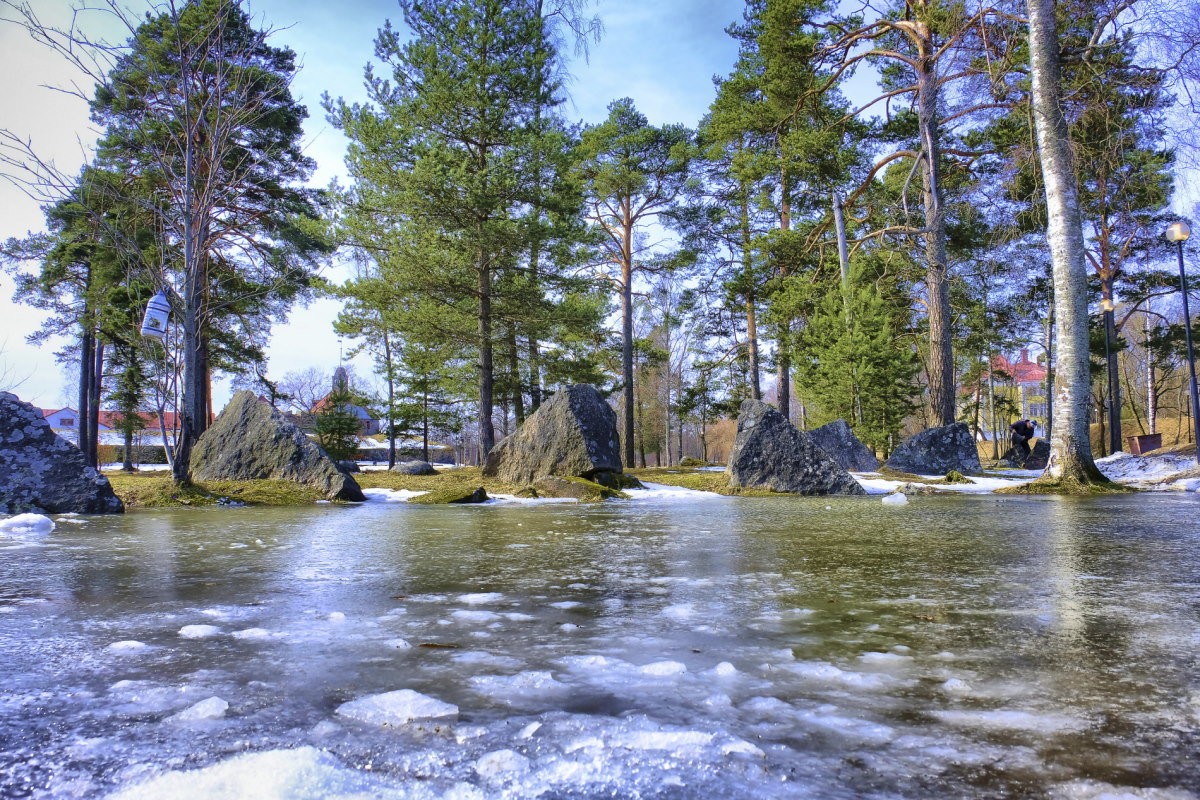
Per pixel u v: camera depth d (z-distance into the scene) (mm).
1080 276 8938
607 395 27156
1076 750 904
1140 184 13883
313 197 19531
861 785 794
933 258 16781
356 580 2428
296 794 750
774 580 2387
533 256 17281
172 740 934
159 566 2793
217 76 8438
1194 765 854
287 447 8852
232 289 19656
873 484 10898
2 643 1504
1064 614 1776
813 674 1264
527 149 15211
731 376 30469
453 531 4391
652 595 2111
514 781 799
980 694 1142
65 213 16922
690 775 818
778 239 22016
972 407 41594
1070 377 9016
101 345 23828
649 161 24641
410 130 15141
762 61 22719
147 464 40938
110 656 1395
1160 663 1317
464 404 29828
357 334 19328
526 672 1255
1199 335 27125
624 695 1144
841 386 18406
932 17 15359
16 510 5984
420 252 15047
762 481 9492
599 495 8672
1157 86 10164
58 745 915
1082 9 10016
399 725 991
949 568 2627
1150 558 2840
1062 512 5500
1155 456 13922
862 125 20938
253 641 1523
